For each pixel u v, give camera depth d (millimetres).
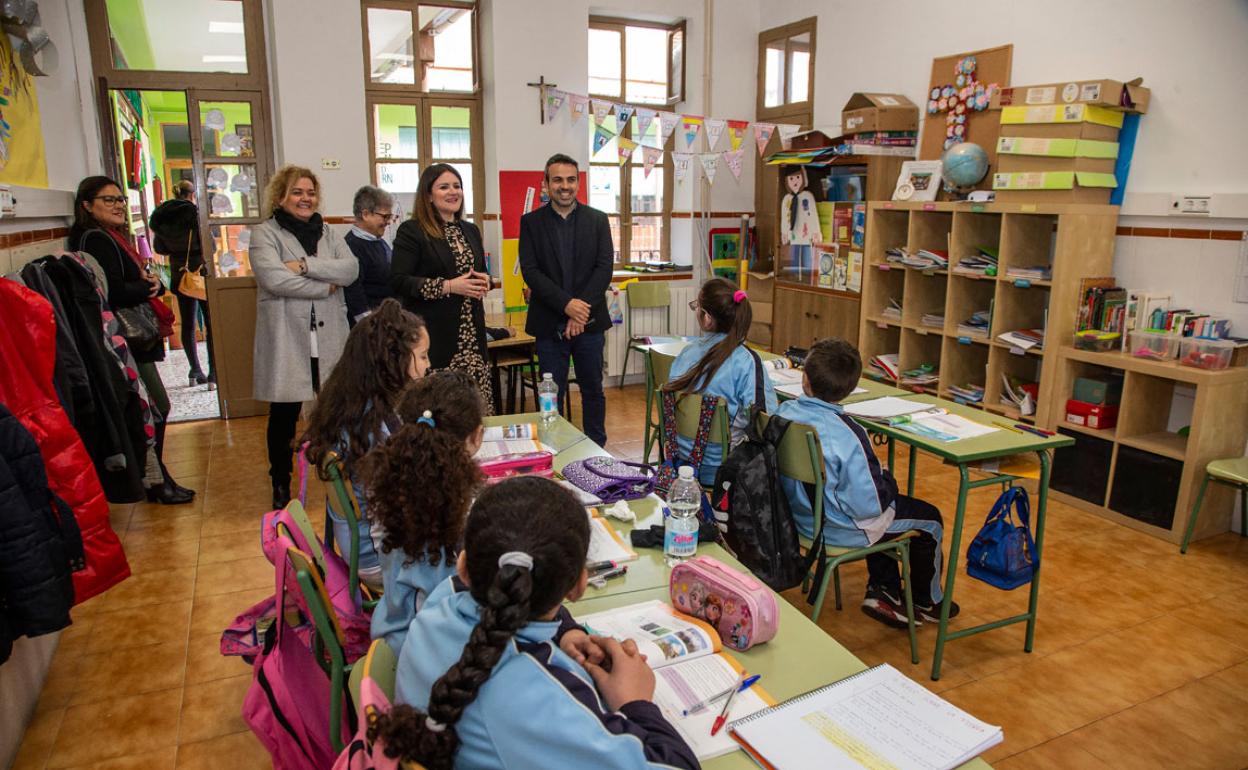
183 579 3076
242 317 5160
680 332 6242
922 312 4809
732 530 2178
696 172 6145
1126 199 3893
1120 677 2477
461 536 1448
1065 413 3877
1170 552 3355
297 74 4883
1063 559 3281
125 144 6426
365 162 5129
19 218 2898
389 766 918
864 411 2844
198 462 4414
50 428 2174
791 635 1447
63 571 1887
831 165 5469
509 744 917
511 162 5418
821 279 5453
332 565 1924
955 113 4605
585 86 5547
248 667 2502
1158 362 3461
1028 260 4164
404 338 1923
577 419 5250
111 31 4754
